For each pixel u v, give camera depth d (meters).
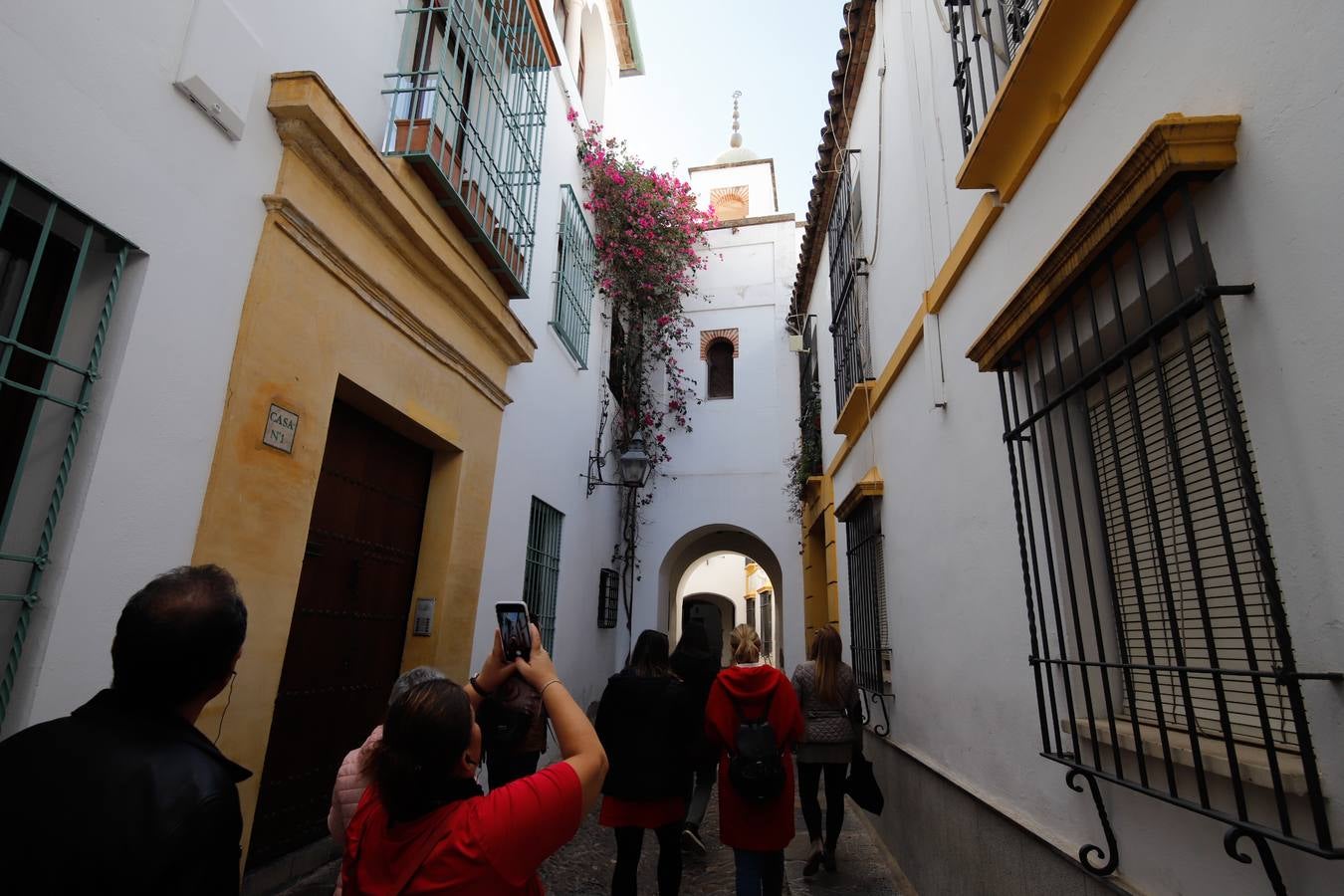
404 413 4.38
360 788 2.12
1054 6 2.24
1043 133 2.60
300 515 3.35
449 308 4.95
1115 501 2.39
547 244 7.41
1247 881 1.59
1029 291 2.38
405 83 4.36
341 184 3.57
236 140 2.95
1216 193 1.71
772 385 11.95
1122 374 2.32
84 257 2.27
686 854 5.23
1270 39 1.54
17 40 2.03
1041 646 2.66
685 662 4.88
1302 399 1.46
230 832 1.22
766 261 12.59
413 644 4.84
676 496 11.56
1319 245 1.41
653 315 11.66
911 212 4.83
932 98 4.29
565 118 8.16
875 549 5.96
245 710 3.00
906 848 4.64
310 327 3.43
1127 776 2.11
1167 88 1.92
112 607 2.37
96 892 1.08
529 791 1.49
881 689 5.47
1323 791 1.39
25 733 1.25
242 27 2.94
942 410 3.99
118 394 2.39
